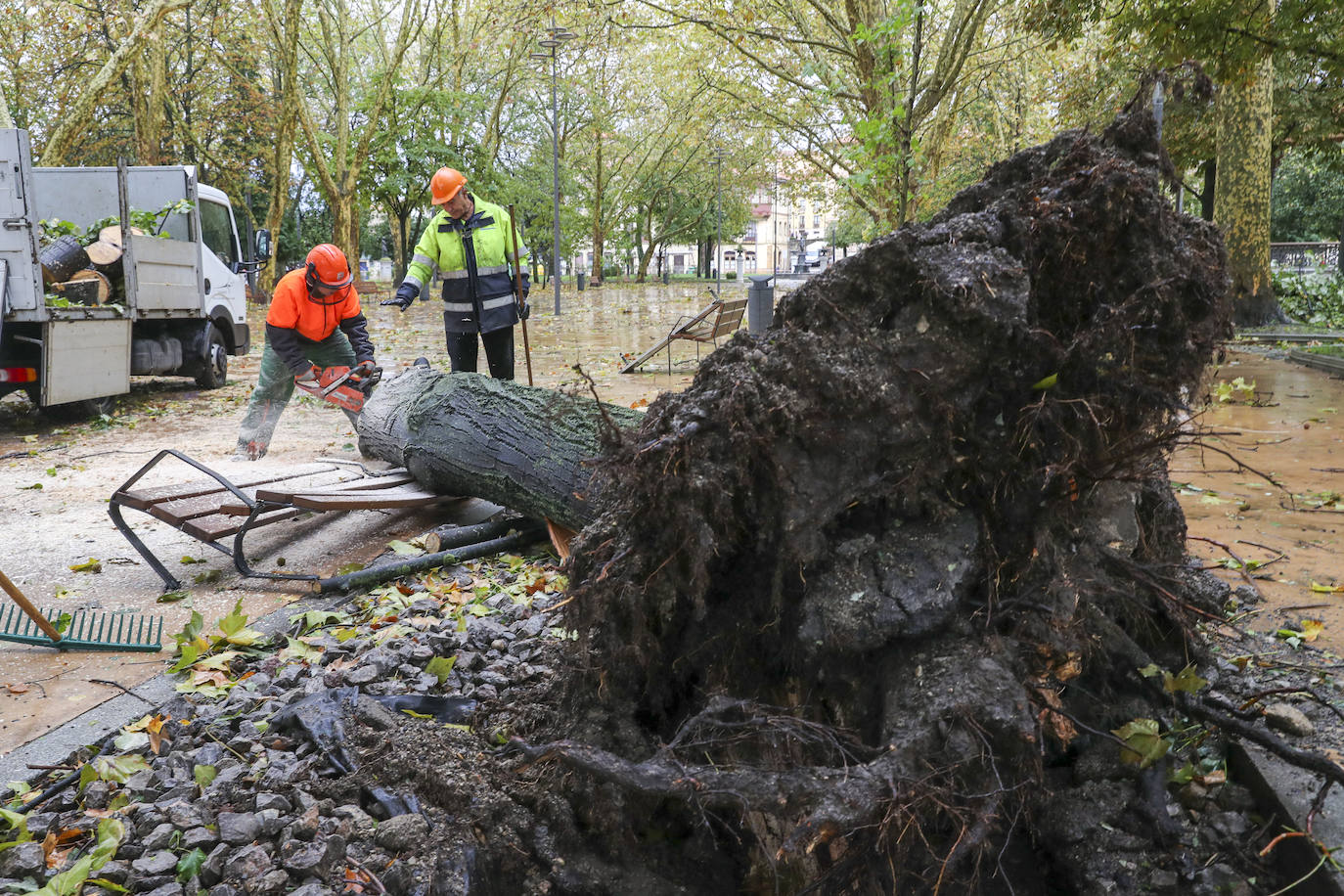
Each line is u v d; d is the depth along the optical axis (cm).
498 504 538
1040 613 232
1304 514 543
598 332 2059
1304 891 231
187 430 944
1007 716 206
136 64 2298
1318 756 245
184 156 3400
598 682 259
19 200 877
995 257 229
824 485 232
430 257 764
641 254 6594
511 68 3769
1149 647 286
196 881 240
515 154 5341
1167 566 274
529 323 2350
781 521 235
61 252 1013
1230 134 1891
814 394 228
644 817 257
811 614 229
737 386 231
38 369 911
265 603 455
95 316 970
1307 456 703
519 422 511
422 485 565
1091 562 250
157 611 447
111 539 567
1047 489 237
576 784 253
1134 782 254
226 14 3117
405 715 325
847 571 231
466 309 763
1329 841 231
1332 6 1202
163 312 1112
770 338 245
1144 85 245
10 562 524
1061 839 244
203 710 338
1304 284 2172
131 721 334
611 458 244
